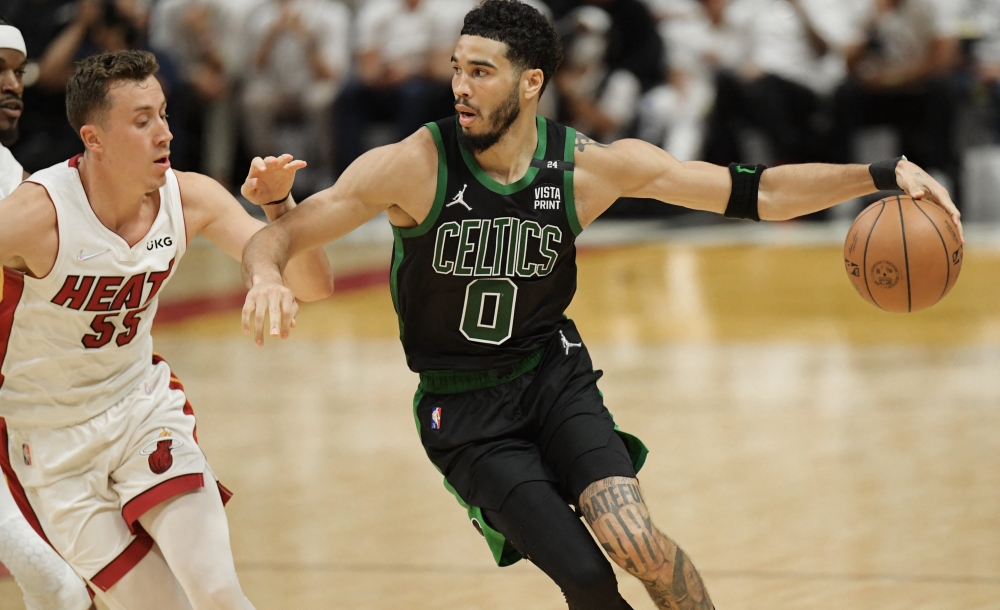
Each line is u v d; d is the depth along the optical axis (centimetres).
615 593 768
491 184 812
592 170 835
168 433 827
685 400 1848
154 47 3344
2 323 804
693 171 860
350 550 1241
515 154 820
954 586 1104
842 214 3750
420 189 806
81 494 819
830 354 2150
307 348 2312
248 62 3725
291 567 1191
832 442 1617
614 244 3444
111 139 766
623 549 759
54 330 801
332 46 3719
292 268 870
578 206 834
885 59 3177
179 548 791
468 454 830
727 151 3322
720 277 2898
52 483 821
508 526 799
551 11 3497
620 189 845
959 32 3269
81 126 770
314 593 1116
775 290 2733
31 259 780
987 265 2956
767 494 1402
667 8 3653
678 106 3481
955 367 2033
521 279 826
